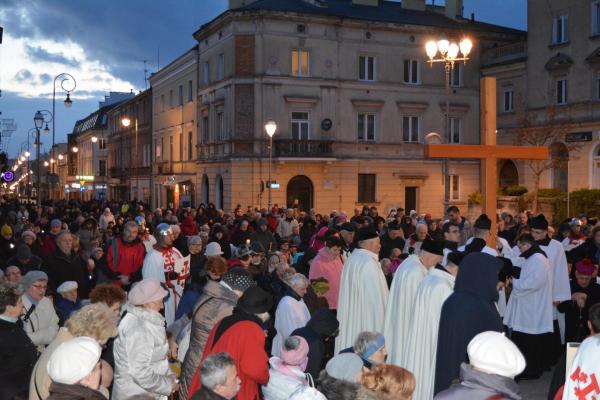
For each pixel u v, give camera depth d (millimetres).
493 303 6457
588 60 33625
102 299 6648
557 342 10406
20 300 6020
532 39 37438
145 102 58906
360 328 8062
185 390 5992
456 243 9562
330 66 37250
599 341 4402
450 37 40312
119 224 20906
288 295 7965
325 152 36656
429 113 39906
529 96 37750
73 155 98812
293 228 20781
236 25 36062
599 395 4270
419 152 39594
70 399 4402
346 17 37094
